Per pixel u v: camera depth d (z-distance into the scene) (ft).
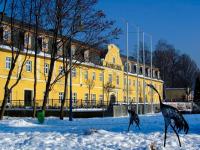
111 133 54.49
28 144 45.01
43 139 48.21
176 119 41.70
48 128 70.08
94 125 77.56
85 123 86.53
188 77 431.84
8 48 155.53
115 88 242.78
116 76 246.68
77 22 108.58
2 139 49.26
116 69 246.68
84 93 209.77
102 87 228.84
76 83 201.87
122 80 254.47
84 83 209.56
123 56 267.59
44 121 94.43
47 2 105.50
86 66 207.21
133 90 271.90
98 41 114.73
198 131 60.44
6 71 157.69
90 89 215.31
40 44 174.60
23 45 161.48
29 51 165.89
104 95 230.07
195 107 167.02
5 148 42.06
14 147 42.83
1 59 155.02
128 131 59.62
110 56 240.12
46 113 134.00
